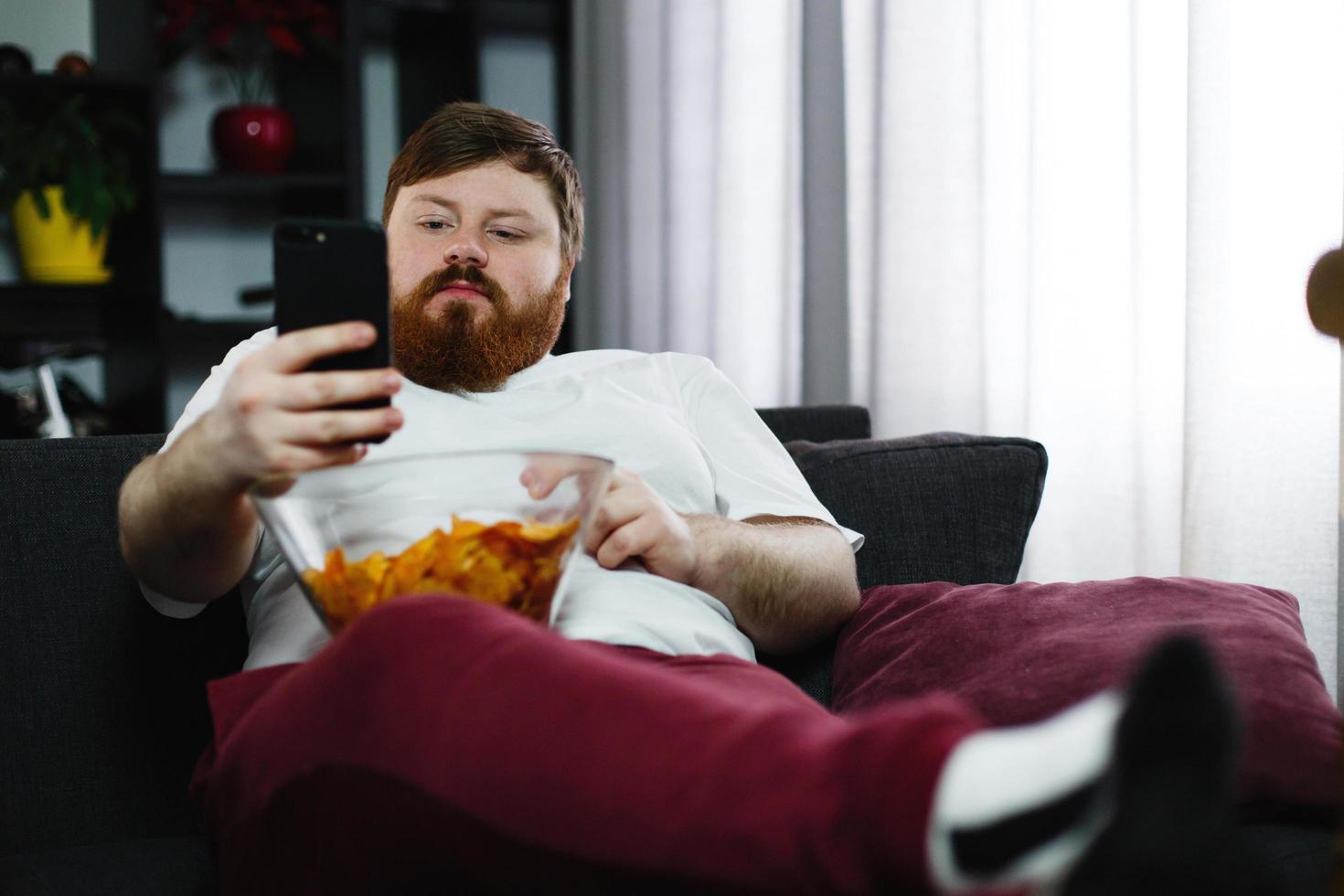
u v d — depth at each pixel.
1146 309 1.87
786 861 0.60
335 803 0.82
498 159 1.41
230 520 1.03
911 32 2.29
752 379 2.77
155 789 1.25
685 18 2.97
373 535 0.96
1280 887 0.57
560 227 1.46
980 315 2.18
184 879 1.05
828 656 1.35
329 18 3.31
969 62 2.22
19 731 1.21
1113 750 0.54
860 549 1.48
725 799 0.62
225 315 3.52
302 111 3.47
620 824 0.65
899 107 2.31
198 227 3.50
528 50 3.80
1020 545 1.53
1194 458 1.70
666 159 3.02
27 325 3.34
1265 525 1.66
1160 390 1.86
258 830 0.90
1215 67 1.68
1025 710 1.04
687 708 0.67
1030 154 2.02
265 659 1.12
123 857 1.11
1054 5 1.99
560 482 0.97
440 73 3.51
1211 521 1.69
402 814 0.78
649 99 3.16
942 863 0.55
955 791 0.55
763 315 2.75
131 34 3.20
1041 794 0.55
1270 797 0.91
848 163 2.47
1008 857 0.55
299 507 0.95
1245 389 1.67
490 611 0.79
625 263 3.24
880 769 0.57
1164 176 1.85
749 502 1.39
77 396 3.11
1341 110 1.59
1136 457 1.88
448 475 0.96
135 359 3.21
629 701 0.68
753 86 2.75
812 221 2.51
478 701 0.71
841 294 2.47
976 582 1.49
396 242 1.40
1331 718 0.96
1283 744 0.93
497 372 1.39
